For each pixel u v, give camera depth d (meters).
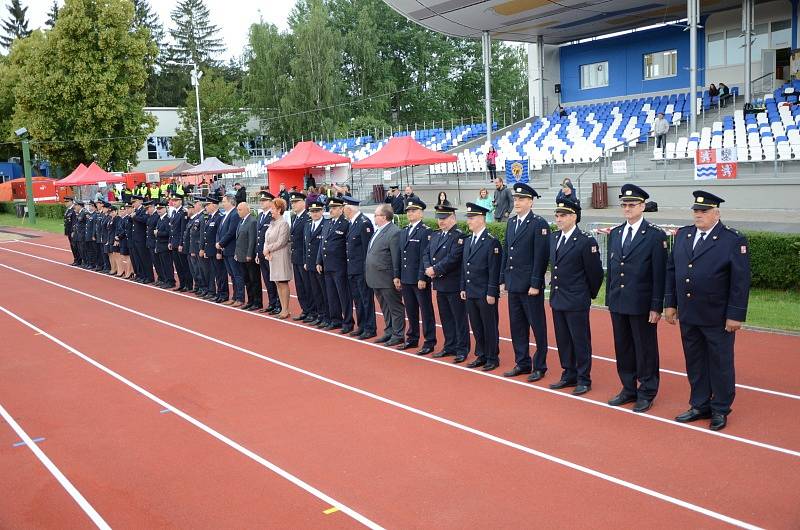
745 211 20.47
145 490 6.30
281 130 58.44
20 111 47.12
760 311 11.52
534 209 24.50
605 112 33.53
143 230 18.98
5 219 45.81
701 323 7.07
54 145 45.91
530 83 39.53
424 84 67.44
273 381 9.42
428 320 10.55
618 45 35.38
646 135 27.69
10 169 61.25
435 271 9.88
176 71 86.00
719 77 32.03
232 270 15.17
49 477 6.70
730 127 24.95
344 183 31.05
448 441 7.04
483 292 9.40
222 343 11.76
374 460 6.66
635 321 7.66
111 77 44.59
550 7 29.34
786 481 5.81
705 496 5.63
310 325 12.88
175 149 57.56
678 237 7.38
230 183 44.84
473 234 9.59
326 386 9.08
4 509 6.08
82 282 19.86
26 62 47.44
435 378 9.23
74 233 22.92
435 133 42.25
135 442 7.47
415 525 5.40
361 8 64.69
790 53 28.47
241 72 88.50
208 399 8.80
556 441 6.91
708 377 7.25
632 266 7.67
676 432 7.00
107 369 10.47
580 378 8.39
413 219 10.59
